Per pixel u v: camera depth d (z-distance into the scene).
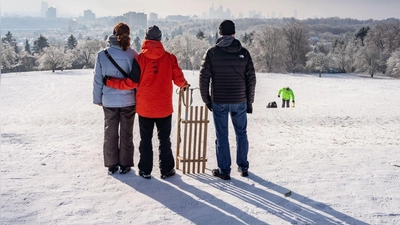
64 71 79.38
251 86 4.86
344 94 33.44
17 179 4.70
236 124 4.95
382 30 103.50
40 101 30.94
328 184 4.76
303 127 12.70
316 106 22.47
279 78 56.91
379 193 4.50
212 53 4.61
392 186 4.75
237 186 4.63
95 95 4.81
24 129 11.95
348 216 3.87
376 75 81.25
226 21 4.63
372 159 6.00
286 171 5.27
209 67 4.66
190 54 93.44
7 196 4.12
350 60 87.94
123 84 4.56
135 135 10.16
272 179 4.91
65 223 3.55
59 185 4.51
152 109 4.61
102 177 4.84
